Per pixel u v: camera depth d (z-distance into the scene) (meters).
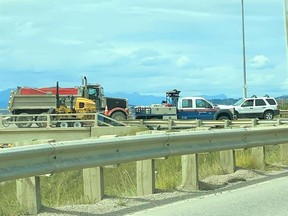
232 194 10.45
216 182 11.73
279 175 12.88
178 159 15.53
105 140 9.06
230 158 12.72
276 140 13.86
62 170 8.37
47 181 14.32
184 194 10.41
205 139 11.30
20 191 8.45
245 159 13.71
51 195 11.80
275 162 14.96
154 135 10.05
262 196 10.22
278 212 8.78
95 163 8.88
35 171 7.87
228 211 8.85
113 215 8.46
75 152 8.61
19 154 7.59
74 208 8.88
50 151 8.12
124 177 13.84
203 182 11.30
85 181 9.72
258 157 13.73
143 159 9.88
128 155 9.55
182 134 10.65
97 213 8.58
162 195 10.22
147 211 8.80
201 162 14.87
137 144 9.73
